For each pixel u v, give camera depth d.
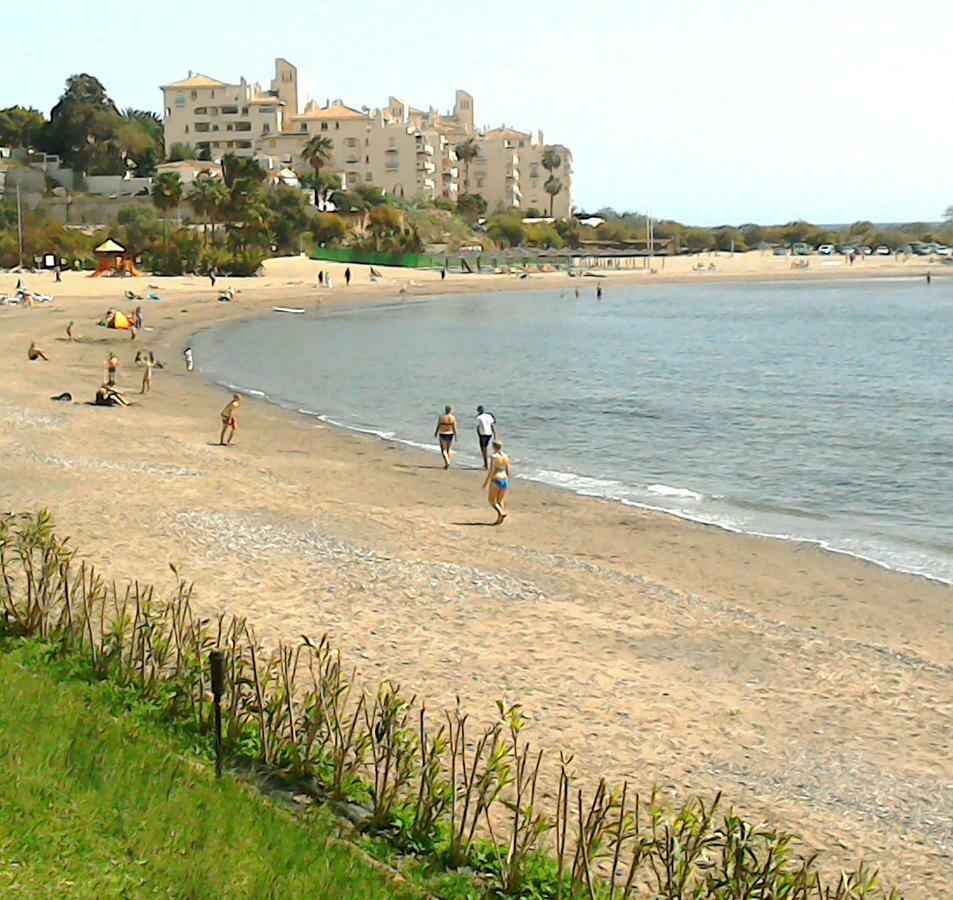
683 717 15.14
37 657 14.24
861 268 199.75
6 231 128.88
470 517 27.81
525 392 56.66
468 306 127.44
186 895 8.43
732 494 32.44
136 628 14.28
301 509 26.64
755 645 18.28
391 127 192.50
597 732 14.45
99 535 23.06
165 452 33.94
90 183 155.12
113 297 106.44
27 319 84.81
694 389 58.44
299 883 8.96
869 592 22.19
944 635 19.50
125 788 10.02
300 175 171.62
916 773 13.71
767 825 12.16
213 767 11.50
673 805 12.43
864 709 15.74
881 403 53.19
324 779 11.61
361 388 57.38
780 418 48.19
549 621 18.98
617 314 119.00
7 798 9.20
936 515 29.86
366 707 14.19
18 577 18.92
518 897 9.86
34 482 27.94
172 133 190.75
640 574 22.95
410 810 10.98
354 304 122.12
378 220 163.00
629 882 9.74
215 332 87.75
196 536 23.33
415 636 17.88
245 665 13.42
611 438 42.72
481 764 13.00
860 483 34.19
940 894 11.03
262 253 140.50
